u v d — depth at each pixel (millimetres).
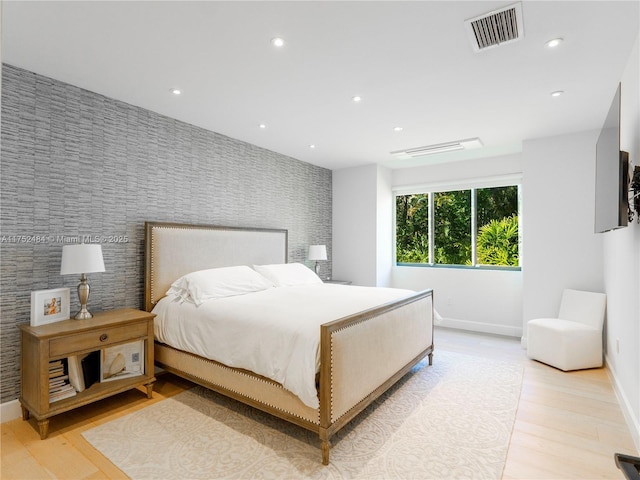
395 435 2301
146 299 3129
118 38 2131
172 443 2205
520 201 4770
